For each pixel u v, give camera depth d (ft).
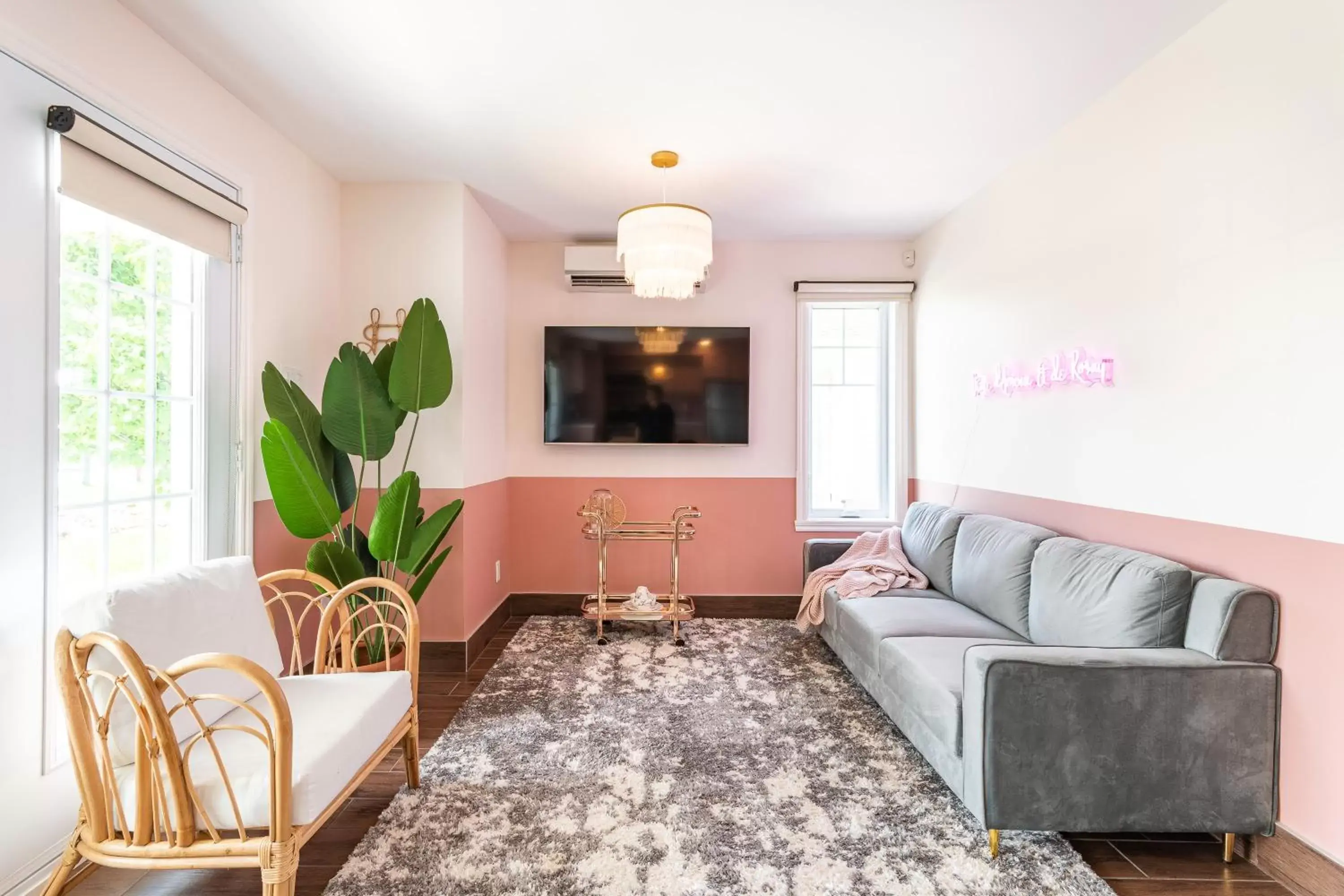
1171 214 7.01
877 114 8.51
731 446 14.15
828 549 12.42
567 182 10.80
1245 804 5.77
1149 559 6.81
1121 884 5.64
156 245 7.14
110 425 6.55
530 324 14.05
